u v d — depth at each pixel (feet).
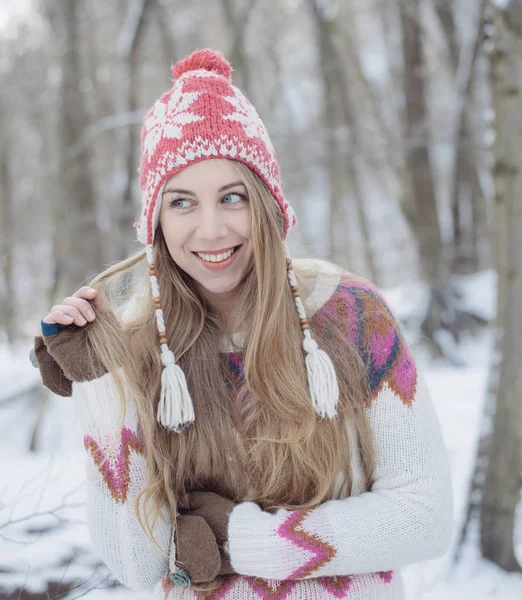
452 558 9.82
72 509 7.39
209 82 4.67
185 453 4.79
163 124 4.66
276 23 43.55
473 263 33.40
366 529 4.31
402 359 4.68
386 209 58.59
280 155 34.30
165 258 5.15
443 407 18.47
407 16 31.73
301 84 56.03
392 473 4.53
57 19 28.60
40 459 10.65
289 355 4.74
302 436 4.59
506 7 8.98
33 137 46.34
